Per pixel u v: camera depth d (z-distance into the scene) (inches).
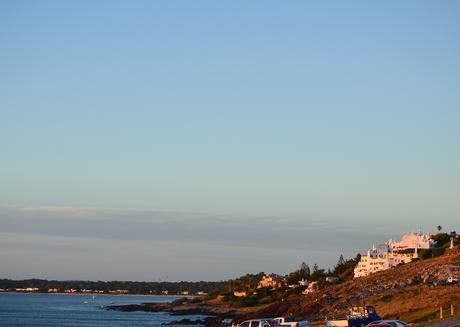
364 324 3186.5
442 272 5841.5
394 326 2778.1
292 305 6850.4
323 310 5964.6
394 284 5895.7
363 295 5866.1
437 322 3144.7
